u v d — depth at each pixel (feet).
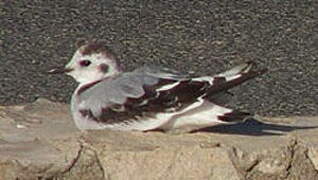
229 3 58.49
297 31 54.24
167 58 50.60
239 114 28.71
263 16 56.54
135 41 52.95
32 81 47.03
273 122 32.17
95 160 28.76
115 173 28.71
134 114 29.30
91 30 54.70
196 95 28.63
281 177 29.43
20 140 30.14
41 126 31.60
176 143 29.01
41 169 28.43
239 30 54.49
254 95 44.91
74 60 30.45
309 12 57.06
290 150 29.45
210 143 29.12
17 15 56.75
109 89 29.63
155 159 28.71
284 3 58.49
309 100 44.62
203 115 28.86
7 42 52.60
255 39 53.21
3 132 30.89
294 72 48.21
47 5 58.29
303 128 31.55
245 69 28.73
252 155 29.04
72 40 53.11
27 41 52.85
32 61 49.93
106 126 29.71
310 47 51.90
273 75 47.55
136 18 56.34
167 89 28.91
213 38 53.36
